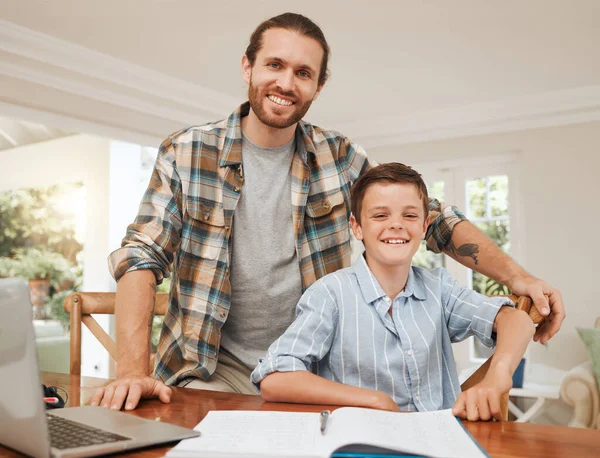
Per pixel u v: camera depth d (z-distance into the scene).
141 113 4.40
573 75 4.22
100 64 3.87
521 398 4.50
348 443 0.71
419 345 1.18
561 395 3.67
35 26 3.43
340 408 0.90
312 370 1.24
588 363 3.82
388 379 1.17
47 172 6.15
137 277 1.25
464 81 4.35
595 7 3.18
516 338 1.06
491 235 5.07
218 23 3.36
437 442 0.74
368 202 1.24
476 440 0.78
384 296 1.20
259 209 1.50
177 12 3.22
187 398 1.08
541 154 4.74
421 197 1.25
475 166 5.15
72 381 1.30
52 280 7.72
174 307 1.48
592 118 4.54
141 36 3.56
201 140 1.46
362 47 3.70
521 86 4.46
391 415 0.87
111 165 5.48
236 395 1.11
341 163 1.64
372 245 1.22
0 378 0.72
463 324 1.23
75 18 3.33
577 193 4.59
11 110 3.62
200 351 1.41
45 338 4.48
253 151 1.51
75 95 3.97
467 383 1.20
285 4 3.11
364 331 1.19
